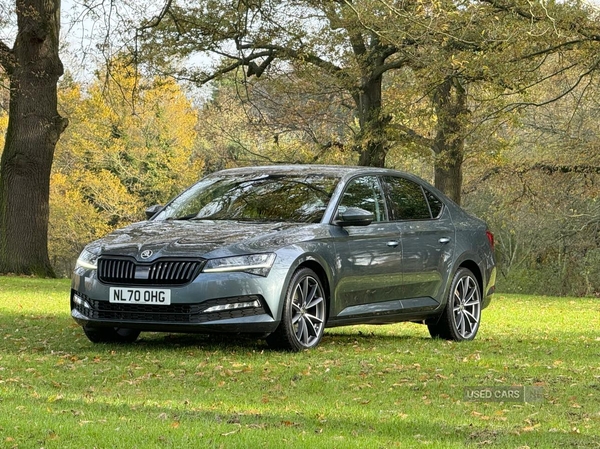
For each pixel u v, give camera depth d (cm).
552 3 2358
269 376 784
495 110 2956
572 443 536
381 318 1034
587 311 1816
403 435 550
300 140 4081
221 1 3072
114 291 912
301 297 942
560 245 4425
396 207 1077
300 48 3075
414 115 2925
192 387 727
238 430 539
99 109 5347
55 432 524
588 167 3681
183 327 898
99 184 5759
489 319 1521
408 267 1059
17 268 2623
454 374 823
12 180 2634
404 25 2475
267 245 917
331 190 1019
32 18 2542
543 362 927
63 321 1265
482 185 4369
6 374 776
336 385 749
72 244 6228
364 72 3194
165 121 5822
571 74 3206
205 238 922
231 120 4591
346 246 987
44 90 2633
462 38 2420
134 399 660
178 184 5953
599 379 816
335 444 503
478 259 1166
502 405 677
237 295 893
